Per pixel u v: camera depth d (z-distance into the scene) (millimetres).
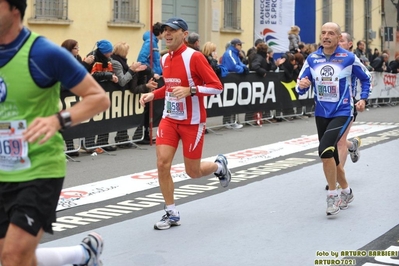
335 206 8938
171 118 8414
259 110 18797
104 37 22438
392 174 11992
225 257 7301
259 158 13766
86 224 8633
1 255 4773
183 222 8773
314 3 25594
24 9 4594
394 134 17547
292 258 7246
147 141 15250
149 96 8711
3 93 4617
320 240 7930
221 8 27859
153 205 9711
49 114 4719
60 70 4566
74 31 21281
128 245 7734
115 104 13945
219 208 9539
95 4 21984
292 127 18969
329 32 8961
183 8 26281
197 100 8383
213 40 27406
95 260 6074
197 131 8461
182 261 7164
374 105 25969
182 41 8359
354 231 8320
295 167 12734
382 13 41094
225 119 18266
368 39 39938
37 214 4688
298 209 9469
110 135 14914
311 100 21109
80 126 13156
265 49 18875
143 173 12094
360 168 12539
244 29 29250
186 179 11578
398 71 27703
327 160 8797
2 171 4801
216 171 9492
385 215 9109
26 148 4711
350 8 38094
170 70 8383
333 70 8977
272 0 23375
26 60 4543
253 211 9367
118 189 10758
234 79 17656
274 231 8344
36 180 4734
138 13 23641
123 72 14016
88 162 13070
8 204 4809
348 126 9086
